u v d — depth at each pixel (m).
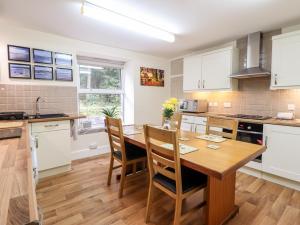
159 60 4.60
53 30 2.83
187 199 2.11
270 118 2.81
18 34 2.70
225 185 1.70
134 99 4.18
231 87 3.26
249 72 2.90
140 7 2.13
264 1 2.01
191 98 4.33
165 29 2.79
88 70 3.82
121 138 2.08
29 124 2.40
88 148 3.60
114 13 2.18
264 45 3.01
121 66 4.24
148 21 2.49
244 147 1.62
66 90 3.19
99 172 2.81
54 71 3.05
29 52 2.80
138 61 4.19
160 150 1.52
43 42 2.92
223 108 3.69
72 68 3.23
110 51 3.71
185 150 1.53
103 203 2.00
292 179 2.33
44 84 2.97
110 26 2.67
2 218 0.47
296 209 1.92
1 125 1.97
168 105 2.24
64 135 2.76
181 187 1.44
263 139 2.56
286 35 2.52
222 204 1.69
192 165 1.28
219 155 1.41
